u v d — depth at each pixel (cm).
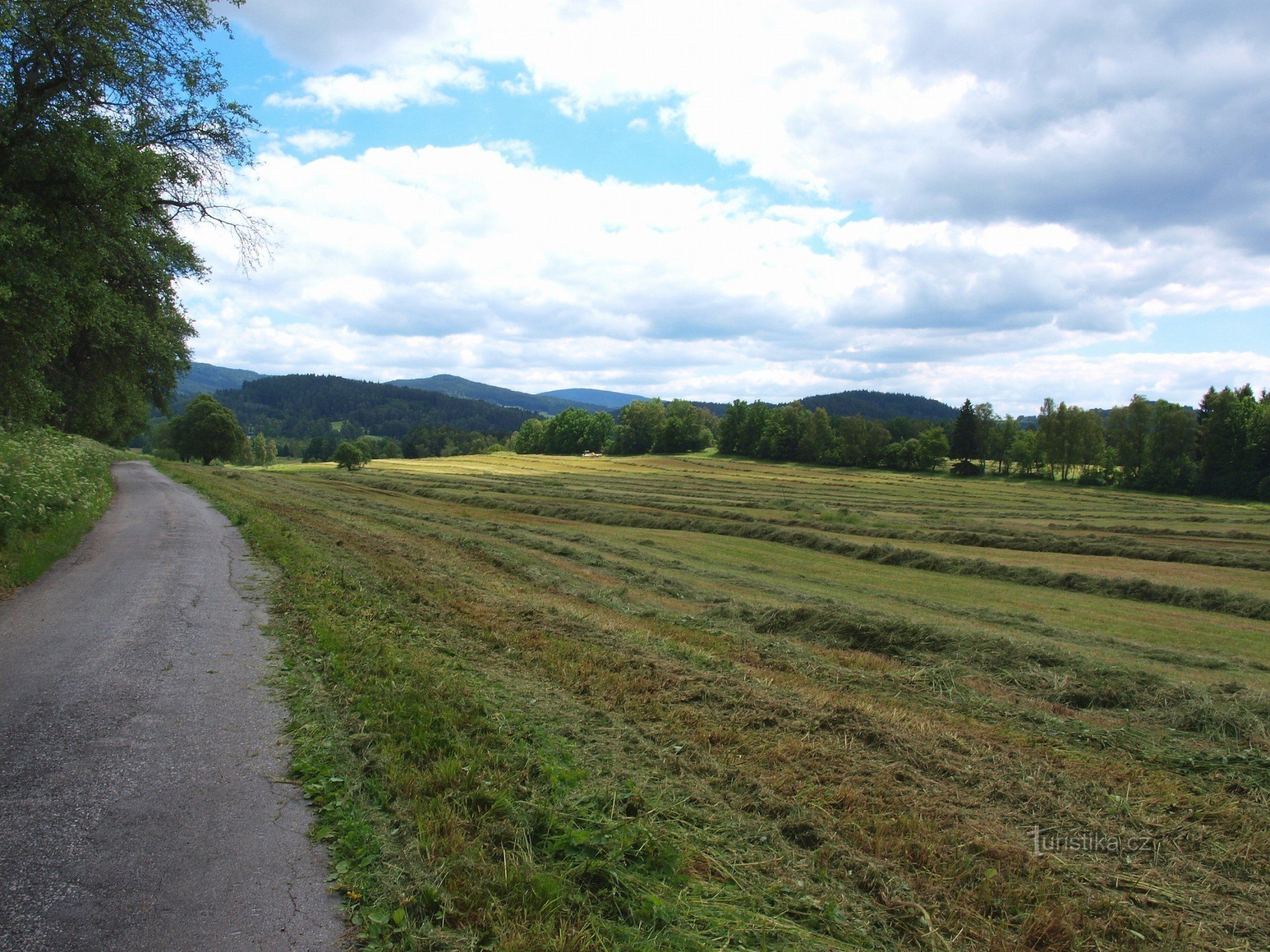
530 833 455
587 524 3831
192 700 643
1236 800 599
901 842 489
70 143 1171
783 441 11775
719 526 3522
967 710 830
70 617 911
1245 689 880
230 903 365
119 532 1709
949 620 1714
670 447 14075
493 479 7256
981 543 3375
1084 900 449
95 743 545
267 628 905
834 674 952
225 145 1593
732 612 1415
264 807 465
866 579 2319
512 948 345
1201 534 3941
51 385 2547
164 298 2297
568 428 15488
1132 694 893
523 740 604
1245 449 7800
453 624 1041
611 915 387
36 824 428
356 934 350
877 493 6794
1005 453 10262
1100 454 9225
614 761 589
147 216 1652
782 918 402
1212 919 441
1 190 1127
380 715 615
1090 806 576
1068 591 2273
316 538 1873
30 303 1173
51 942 325
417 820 449
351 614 1002
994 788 594
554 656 891
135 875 382
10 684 662
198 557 1403
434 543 2133
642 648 982
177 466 5728
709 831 491
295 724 599
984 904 436
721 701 759
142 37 1310
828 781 584
